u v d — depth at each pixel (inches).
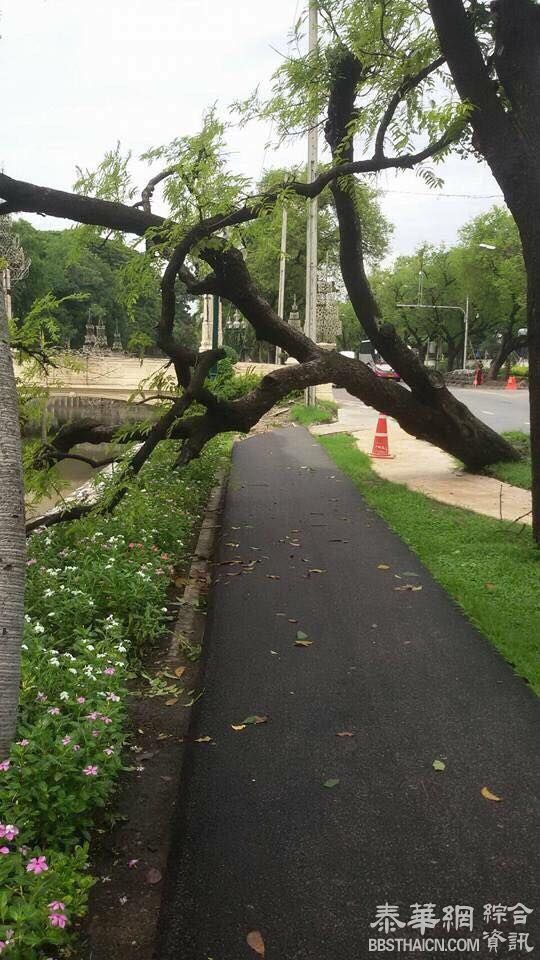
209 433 342.0
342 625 231.6
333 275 1797.5
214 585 275.0
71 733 132.9
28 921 97.3
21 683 150.0
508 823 132.8
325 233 1505.9
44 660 164.2
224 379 423.8
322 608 247.9
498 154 289.6
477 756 154.7
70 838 124.2
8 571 121.6
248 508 421.7
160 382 318.7
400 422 464.4
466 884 118.0
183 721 176.9
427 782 145.6
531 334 300.8
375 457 609.0
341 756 155.2
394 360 445.4
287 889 117.2
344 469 554.3
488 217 2049.7
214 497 469.1
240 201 289.0
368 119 331.6
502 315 2086.6
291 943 107.0
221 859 124.1
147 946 108.3
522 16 277.3
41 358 291.6
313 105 404.8
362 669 198.4
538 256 291.9
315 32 522.9
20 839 113.1
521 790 142.6
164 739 168.4
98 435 335.0
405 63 326.3
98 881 121.6
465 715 172.4
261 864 122.8
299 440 777.6
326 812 136.5
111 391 983.6
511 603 244.4
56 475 291.6
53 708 138.9
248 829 131.8
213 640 219.8
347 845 127.3
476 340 2842.0
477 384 2003.0
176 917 111.7
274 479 527.2
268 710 175.9
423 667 199.3
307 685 189.2
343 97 395.5
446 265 2359.7
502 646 210.4
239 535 354.9
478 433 491.2
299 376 382.0
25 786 120.5
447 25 277.1
